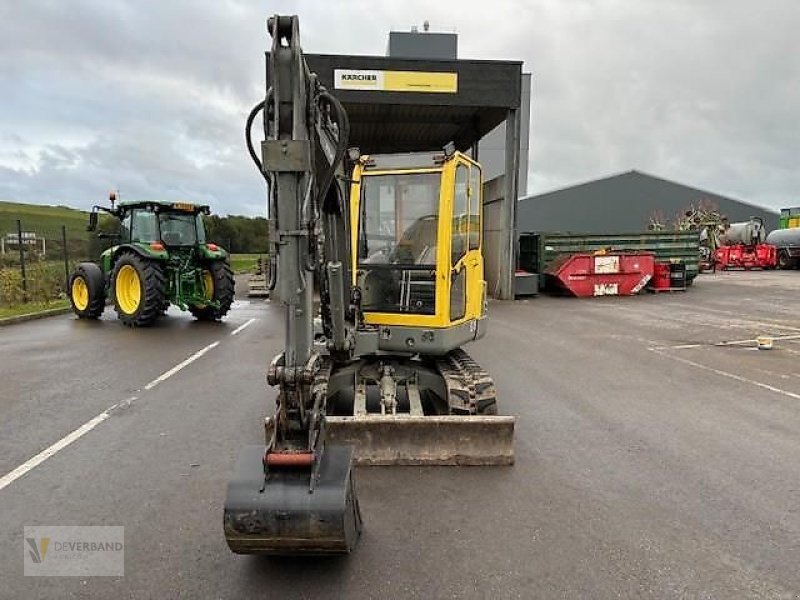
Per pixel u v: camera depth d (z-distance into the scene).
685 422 5.27
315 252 2.92
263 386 6.41
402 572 2.90
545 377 6.93
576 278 16.45
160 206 10.89
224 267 11.39
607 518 3.47
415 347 4.79
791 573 2.93
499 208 15.90
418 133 19.42
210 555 3.06
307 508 2.60
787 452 4.55
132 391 6.20
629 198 37.84
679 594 2.75
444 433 4.22
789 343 9.27
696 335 10.05
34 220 33.97
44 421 5.20
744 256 29.67
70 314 12.64
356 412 4.58
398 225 4.95
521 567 2.95
